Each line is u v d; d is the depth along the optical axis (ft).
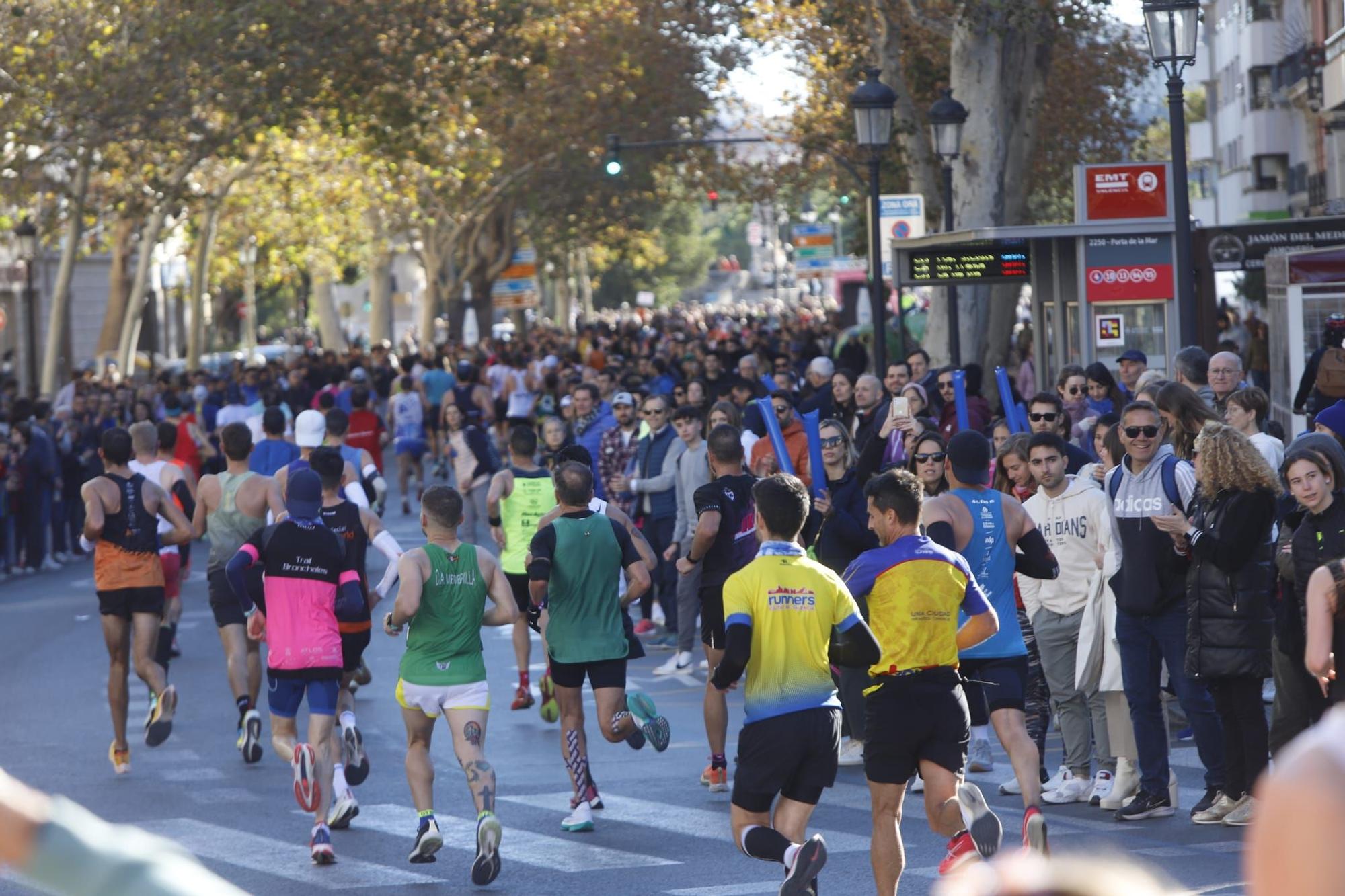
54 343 341.21
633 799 90.74
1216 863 71.67
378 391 388.16
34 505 209.15
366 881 74.43
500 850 77.77
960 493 74.69
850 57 290.35
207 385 303.48
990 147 237.86
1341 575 64.39
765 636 63.57
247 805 90.38
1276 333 163.73
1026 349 266.57
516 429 119.55
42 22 280.72
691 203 582.76
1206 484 75.41
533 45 350.43
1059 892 10.32
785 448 98.48
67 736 111.55
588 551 84.07
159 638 125.29
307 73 314.96
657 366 257.14
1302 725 72.54
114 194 364.99
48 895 60.49
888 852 64.85
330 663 81.87
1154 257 163.63
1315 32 407.23
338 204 483.92
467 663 75.77
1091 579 83.82
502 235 565.12
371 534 92.22
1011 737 71.82
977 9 224.33
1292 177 497.87
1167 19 134.92
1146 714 80.94
